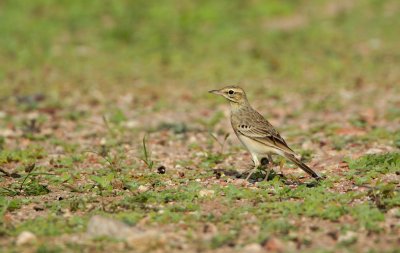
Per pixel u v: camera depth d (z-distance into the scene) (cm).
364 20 3506
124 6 3591
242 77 2695
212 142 1778
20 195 1295
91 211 1163
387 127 1905
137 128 1959
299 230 1057
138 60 2948
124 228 1036
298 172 1441
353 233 1030
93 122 1958
